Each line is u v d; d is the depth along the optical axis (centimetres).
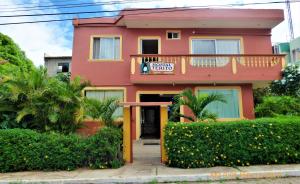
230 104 1444
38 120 900
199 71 1369
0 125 882
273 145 790
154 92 1446
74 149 792
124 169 775
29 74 957
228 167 764
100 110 927
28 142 778
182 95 983
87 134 928
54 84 942
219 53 1505
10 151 766
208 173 693
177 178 670
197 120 933
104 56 1494
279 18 1414
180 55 1380
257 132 794
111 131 831
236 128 795
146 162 877
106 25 1512
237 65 1374
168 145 798
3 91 909
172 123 816
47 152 777
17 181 653
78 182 658
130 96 1445
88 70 1467
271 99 1365
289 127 806
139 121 1432
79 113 899
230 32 1521
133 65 1376
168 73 1367
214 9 1415
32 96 881
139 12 1413
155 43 1534
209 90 1452
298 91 1527
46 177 691
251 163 793
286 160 796
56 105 879
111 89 1452
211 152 782
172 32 1521
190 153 776
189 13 1411
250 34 1523
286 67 1545
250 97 1450
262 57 1385
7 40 1906
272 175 689
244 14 1412
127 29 1512
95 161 797
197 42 1516
